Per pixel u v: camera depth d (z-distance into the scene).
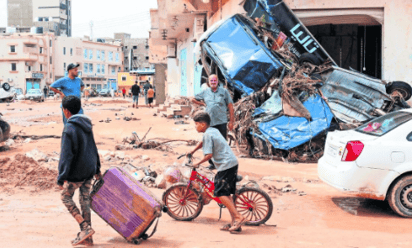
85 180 4.74
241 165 10.54
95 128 17.97
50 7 120.69
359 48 19.62
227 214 6.61
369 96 11.79
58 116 25.19
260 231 5.63
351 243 5.10
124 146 12.45
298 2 14.47
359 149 6.55
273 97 11.73
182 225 5.90
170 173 6.49
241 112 11.66
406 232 5.75
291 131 11.16
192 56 26.69
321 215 6.62
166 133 16.27
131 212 4.88
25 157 8.58
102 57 111.12
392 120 7.07
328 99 11.75
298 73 11.61
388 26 14.43
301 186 8.60
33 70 91.12
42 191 7.57
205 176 6.02
